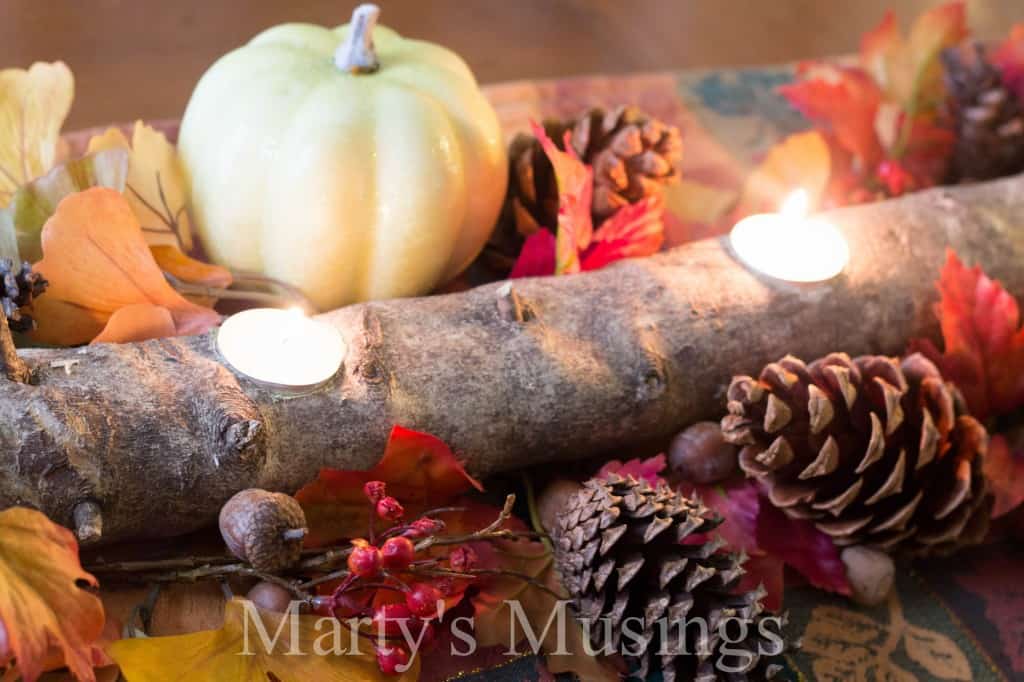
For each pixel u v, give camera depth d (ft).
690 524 1.92
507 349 2.06
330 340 2.01
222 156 2.14
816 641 2.06
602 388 2.08
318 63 2.18
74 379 1.91
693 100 2.76
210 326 2.07
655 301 2.15
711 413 2.18
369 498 1.95
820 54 3.60
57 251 1.99
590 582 1.94
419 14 3.45
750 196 2.52
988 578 2.15
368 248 2.16
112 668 1.89
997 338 2.19
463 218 2.20
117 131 2.18
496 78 3.25
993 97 2.53
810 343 2.20
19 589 1.77
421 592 1.88
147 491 1.91
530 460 2.09
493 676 1.96
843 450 2.05
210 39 3.19
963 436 2.09
